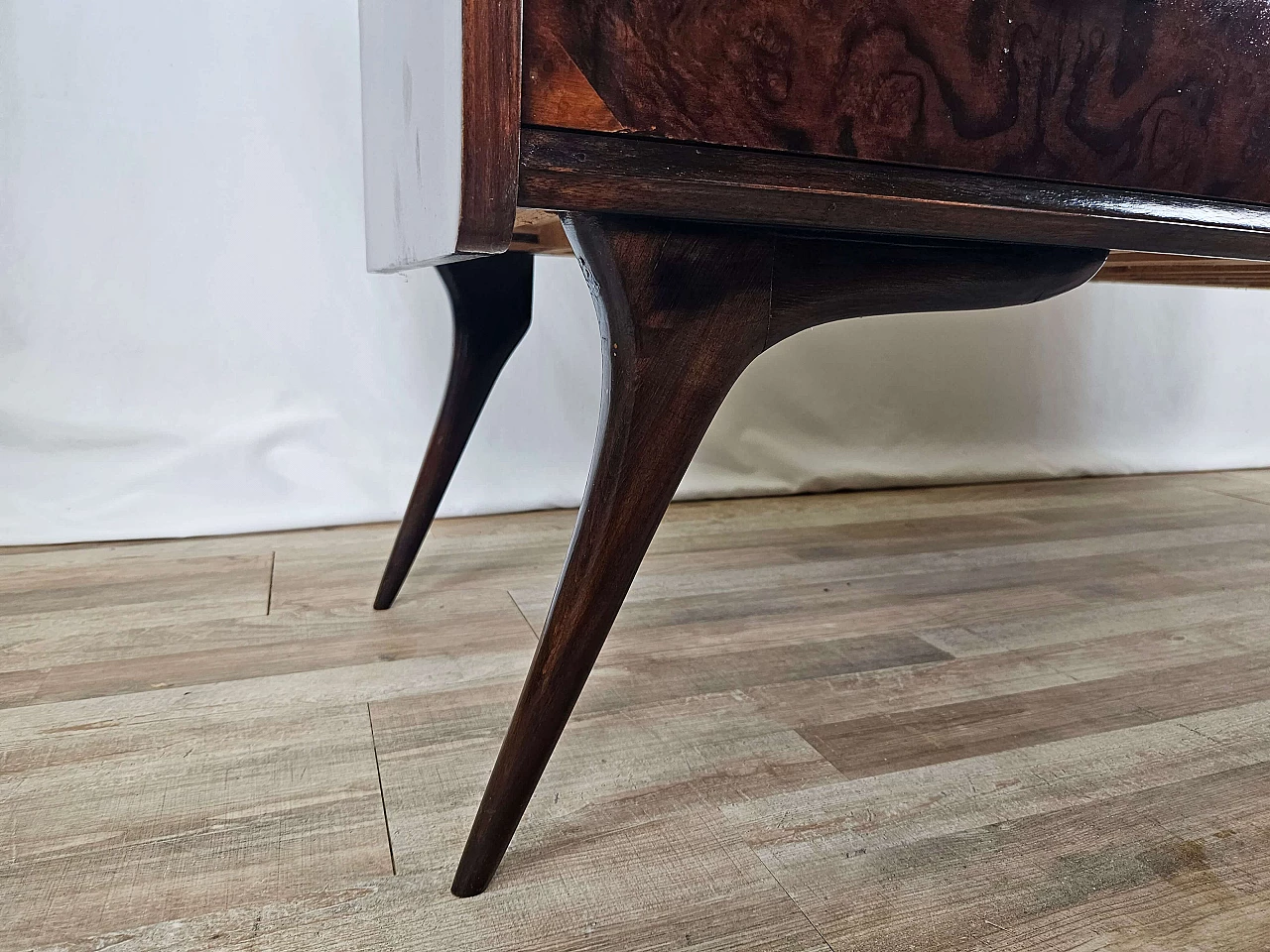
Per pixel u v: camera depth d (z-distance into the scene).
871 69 0.36
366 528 1.13
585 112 0.32
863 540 1.11
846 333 1.38
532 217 0.60
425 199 0.40
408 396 1.17
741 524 1.19
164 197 1.04
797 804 0.51
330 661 0.71
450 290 0.72
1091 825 0.50
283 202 1.08
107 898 0.42
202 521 1.07
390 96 0.51
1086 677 0.71
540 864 0.45
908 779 0.54
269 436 1.11
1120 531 1.19
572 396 1.25
